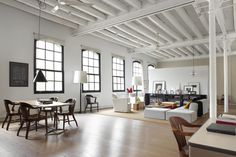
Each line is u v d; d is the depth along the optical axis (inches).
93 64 344.5
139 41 361.7
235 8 187.8
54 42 271.6
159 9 198.1
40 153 117.8
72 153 118.3
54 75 275.9
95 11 226.4
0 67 214.7
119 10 229.9
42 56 261.4
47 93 261.7
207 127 64.6
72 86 298.5
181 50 452.4
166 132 172.6
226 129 61.0
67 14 237.9
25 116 151.5
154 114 244.2
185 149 79.2
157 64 582.9
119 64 415.8
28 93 240.1
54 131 173.3
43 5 210.2
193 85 445.1
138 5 205.8
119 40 349.4
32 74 245.8
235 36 272.5
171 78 478.9
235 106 392.5
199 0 165.9
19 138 150.0
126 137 155.5
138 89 479.5
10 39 223.9
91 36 337.1
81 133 167.3
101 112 303.1
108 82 373.7
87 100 309.7
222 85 468.8
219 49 422.0
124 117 254.7
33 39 247.9
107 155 115.6
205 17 235.5
